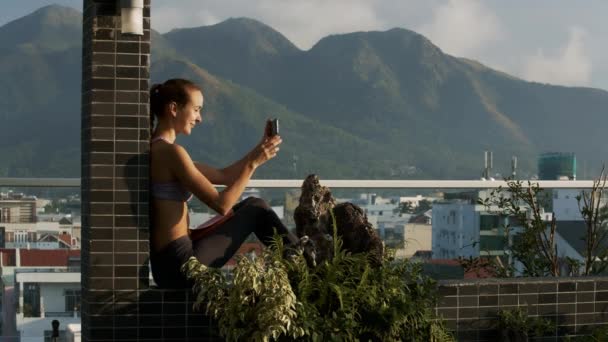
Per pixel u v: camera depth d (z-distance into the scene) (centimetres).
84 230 315
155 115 319
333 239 308
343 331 285
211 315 301
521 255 512
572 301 358
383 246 322
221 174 331
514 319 341
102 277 303
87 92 308
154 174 307
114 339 304
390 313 291
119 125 304
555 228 513
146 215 305
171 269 306
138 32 299
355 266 302
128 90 304
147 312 305
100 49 303
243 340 278
